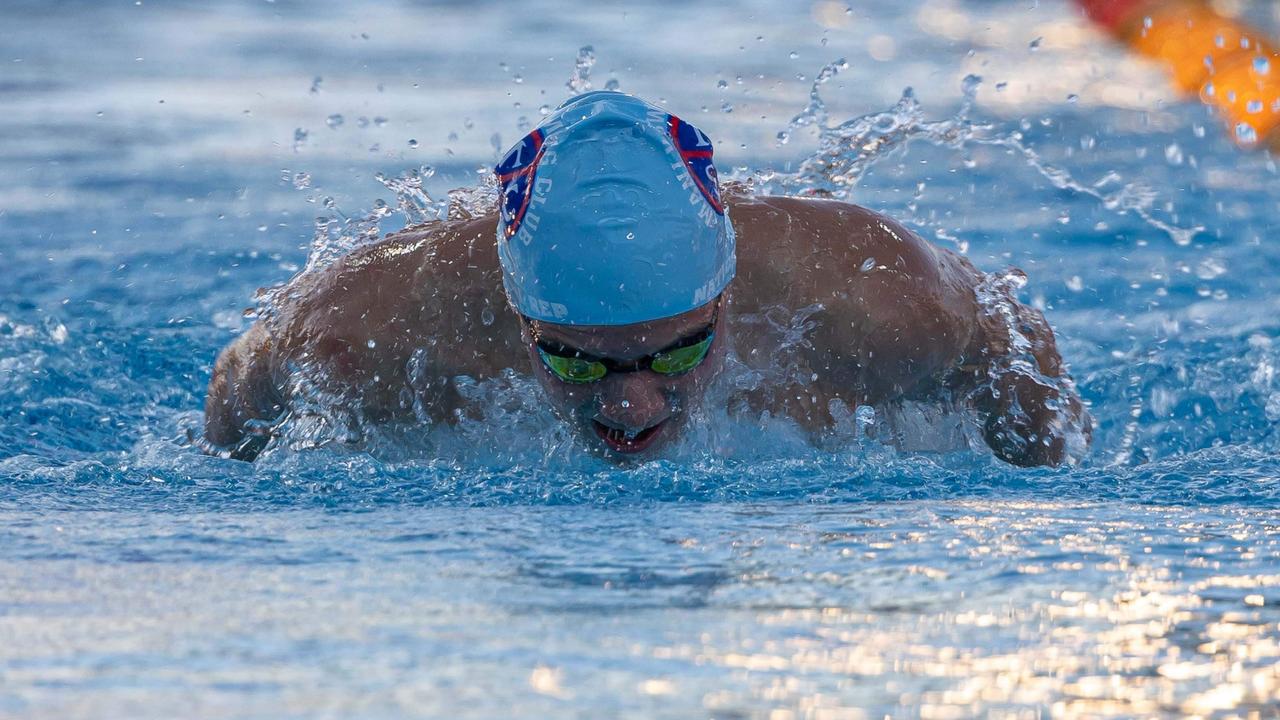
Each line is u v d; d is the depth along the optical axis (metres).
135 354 13.05
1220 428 10.84
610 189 7.79
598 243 7.61
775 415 8.72
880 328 8.88
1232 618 4.67
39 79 36.53
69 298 15.52
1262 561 5.57
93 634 4.50
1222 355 13.01
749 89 34.56
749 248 9.07
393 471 8.19
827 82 36.66
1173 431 10.80
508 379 8.78
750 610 4.80
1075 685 3.89
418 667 4.07
